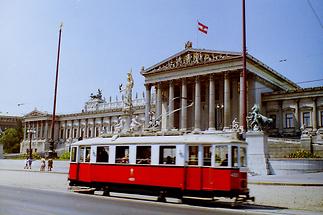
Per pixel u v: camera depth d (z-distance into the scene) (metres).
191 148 23.84
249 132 47.28
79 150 30.03
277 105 89.19
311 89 84.06
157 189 24.66
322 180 37.00
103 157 28.11
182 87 93.25
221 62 86.44
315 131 79.06
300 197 26.36
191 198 24.88
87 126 144.25
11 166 79.50
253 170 45.94
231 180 22.22
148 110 99.75
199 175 23.16
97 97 157.00
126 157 26.66
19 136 165.00
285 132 86.75
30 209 18.17
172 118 93.69
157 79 98.75
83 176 29.09
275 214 18.86
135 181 25.70
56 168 65.94
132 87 57.06
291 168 45.31
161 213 17.66
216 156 22.91
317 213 19.53
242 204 23.31
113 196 27.27
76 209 18.44
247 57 82.81
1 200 21.95
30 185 35.19
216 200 24.83
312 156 50.31
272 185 33.72
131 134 27.98
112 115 134.75
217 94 95.06
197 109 89.44
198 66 90.62
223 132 74.50
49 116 155.00
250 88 85.44
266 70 90.81
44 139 151.50
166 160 24.62
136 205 21.02
